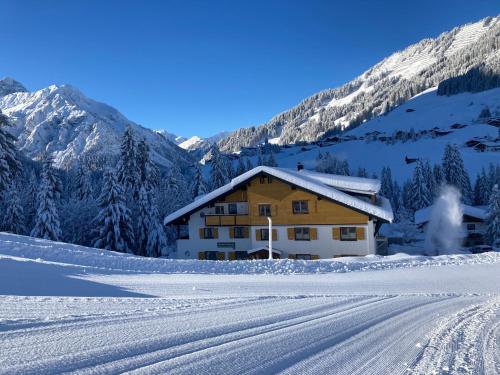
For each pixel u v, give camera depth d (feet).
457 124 596.29
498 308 36.78
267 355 18.37
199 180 191.11
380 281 55.98
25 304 28.25
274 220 114.93
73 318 22.84
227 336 20.88
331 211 110.01
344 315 29.48
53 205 133.90
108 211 129.70
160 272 59.31
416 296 43.57
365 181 126.72
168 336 20.03
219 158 198.80
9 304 28.02
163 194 172.65
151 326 21.98
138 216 139.74
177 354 17.39
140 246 137.59
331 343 21.52
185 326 22.41
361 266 70.03
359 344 21.86
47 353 16.38
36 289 40.73
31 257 60.49
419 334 25.35
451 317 31.81
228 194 120.26
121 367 15.38
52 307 27.43
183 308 28.60
